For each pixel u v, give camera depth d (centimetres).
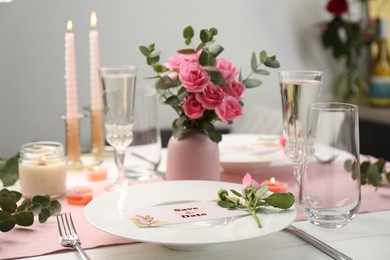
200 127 144
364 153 311
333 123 114
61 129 274
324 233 116
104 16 272
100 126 183
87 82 273
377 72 316
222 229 104
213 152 145
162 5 280
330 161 116
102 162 176
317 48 311
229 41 294
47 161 138
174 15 282
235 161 154
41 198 121
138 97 157
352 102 320
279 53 304
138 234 101
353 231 117
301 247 109
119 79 140
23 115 268
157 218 110
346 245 110
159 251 107
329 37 302
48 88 269
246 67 299
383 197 138
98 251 107
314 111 114
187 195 125
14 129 268
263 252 107
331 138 115
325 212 118
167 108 287
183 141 143
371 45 311
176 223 108
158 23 280
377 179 140
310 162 117
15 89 265
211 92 136
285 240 113
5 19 260
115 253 106
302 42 308
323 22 309
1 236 113
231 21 293
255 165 155
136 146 159
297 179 133
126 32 276
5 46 261
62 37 268
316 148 116
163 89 142
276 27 302
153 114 159
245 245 110
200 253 107
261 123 247
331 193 117
